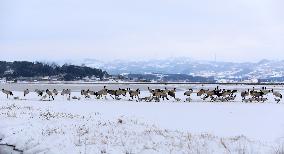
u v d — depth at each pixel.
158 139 20.75
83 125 24.91
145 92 68.81
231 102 46.59
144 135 21.69
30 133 23.12
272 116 31.97
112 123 26.27
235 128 25.61
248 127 26.03
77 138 21.19
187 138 20.83
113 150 18.88
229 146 19.11
